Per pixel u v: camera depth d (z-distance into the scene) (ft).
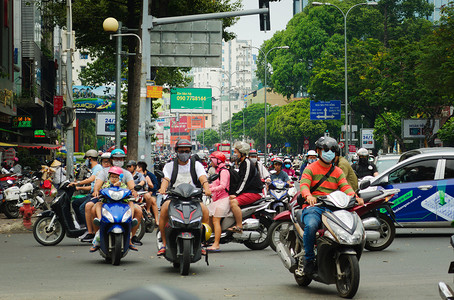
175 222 30.99
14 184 72.23
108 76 147.43
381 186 47.70
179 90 233.35
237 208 40.24
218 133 619.67
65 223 45.06
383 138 244.22
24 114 148.56
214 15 62.95
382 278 30.07
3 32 115.85
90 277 30.99
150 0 73.82
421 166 48.19
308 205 26.00
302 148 345.92
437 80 130.72
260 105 512.22
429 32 162.40
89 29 111.65
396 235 51.67
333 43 270.05
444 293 15.05
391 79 164.35
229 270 33.47
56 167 70.74
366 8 272.10
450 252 39.81
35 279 30.37
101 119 184.24
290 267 27.32
